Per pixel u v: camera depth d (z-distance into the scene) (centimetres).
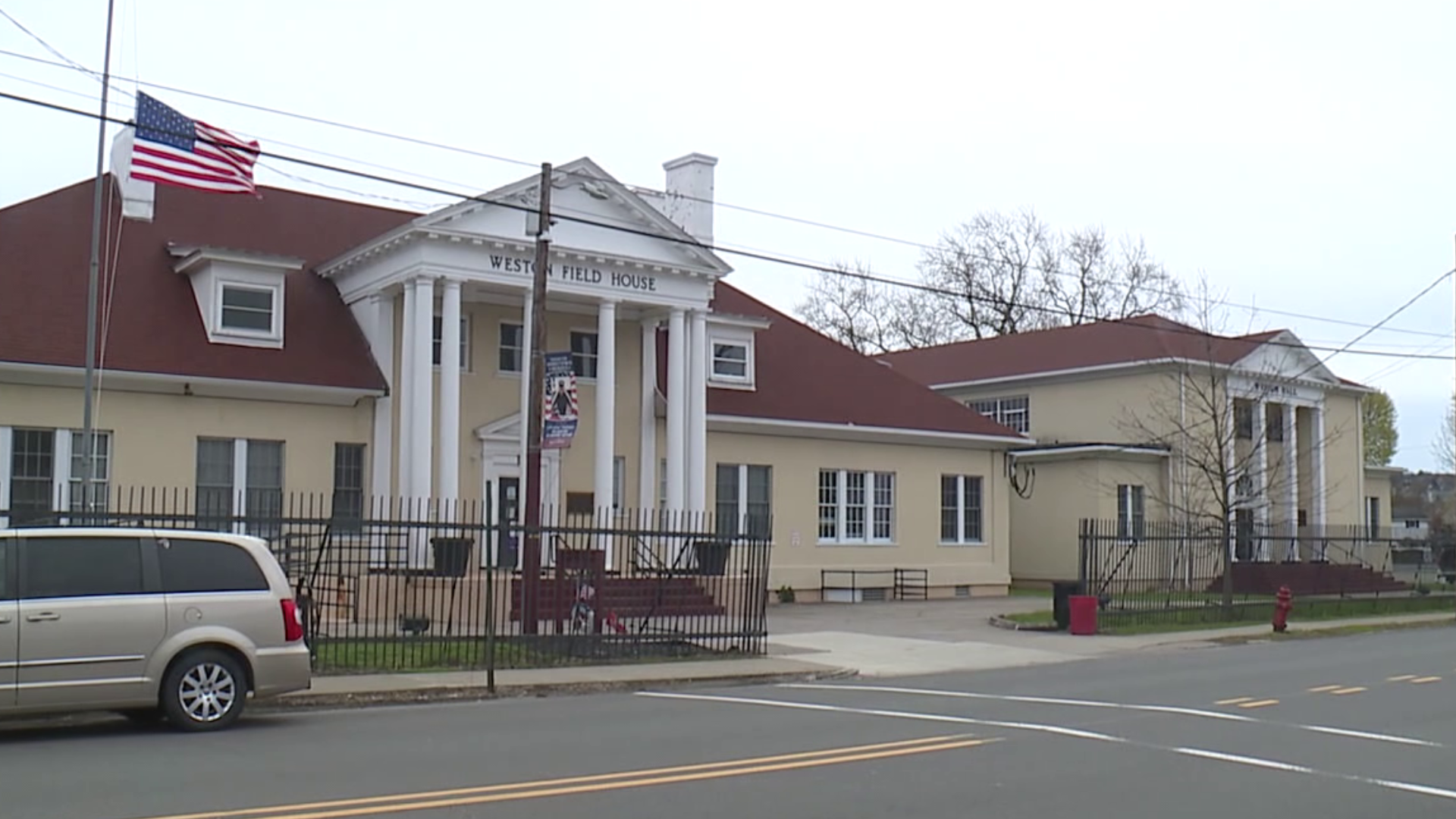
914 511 3969
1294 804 1019
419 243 2858
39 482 2620
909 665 2189
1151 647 2588
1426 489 10300
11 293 2673
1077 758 1210
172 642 1314
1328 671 2089
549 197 2398
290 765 1118
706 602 2941
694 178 3831
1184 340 4572
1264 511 4656
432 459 3047
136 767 1101
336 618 2177
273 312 2934
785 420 3622
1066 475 4447
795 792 1027
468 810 934
